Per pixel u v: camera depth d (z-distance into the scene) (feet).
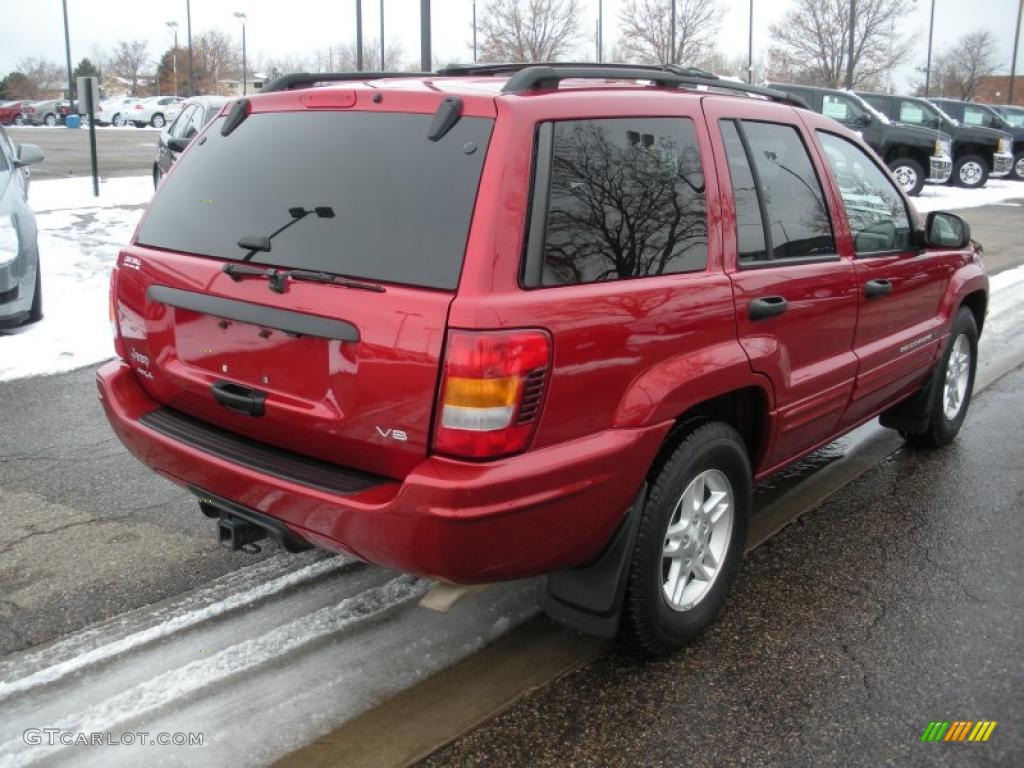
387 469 8.99
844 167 13.89
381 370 8.65
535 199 8.85
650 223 10.01
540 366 8.58
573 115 9.44
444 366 8.33
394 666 10.75
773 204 11.98
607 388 9.30
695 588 11.30
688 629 11.01
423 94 9.36
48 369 21.79
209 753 9.22
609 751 9.47
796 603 12.39
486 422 8.36
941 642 11.50
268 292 9.45
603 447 9.23
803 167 12.84
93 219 45.11
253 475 9.51
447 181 8.87
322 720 9.78
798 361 12.23
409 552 8.68
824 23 137.90
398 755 9.30
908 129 71.72
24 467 16.22
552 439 8.89
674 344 9.97
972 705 10.27
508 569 9.03
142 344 11.07
